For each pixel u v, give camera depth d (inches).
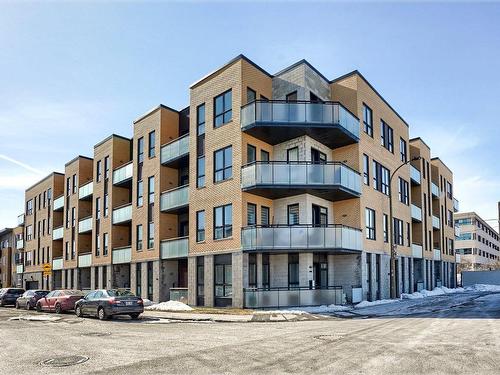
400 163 1369.3
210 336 522.9
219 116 1028.5
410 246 1407.5
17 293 1401.3
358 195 1011.9
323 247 906.7
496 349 401.4
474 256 3750.0
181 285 1206.9
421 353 382.6
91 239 1676.9
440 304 1016.9
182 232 1232.8
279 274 991.0
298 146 995.9
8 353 423.8
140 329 620.1
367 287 1054.4
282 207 1012.5
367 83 1142.3
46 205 1987.0
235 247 936.9
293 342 456.1
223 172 998.4
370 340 461.1
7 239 2578.7
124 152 1497.3
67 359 382.9
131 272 1301.7
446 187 2069.4
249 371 320.8
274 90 1064.8
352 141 1037.2
